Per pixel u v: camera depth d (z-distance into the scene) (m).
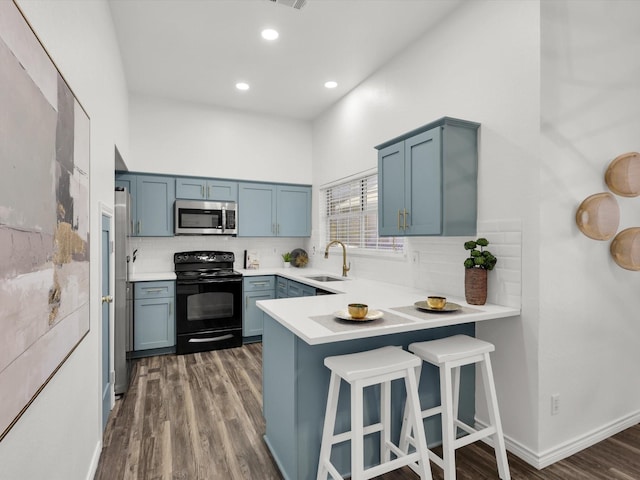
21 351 0.87
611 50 2.19
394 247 3.29
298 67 3.42
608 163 2.18
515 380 2.06
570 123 2.04
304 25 2.75
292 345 1.77
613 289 2.23
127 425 2.35
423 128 2.32
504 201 2.13
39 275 0.99
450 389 1.72
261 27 2.78
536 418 1.95
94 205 1.84
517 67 2.06
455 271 2.51
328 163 4.45
